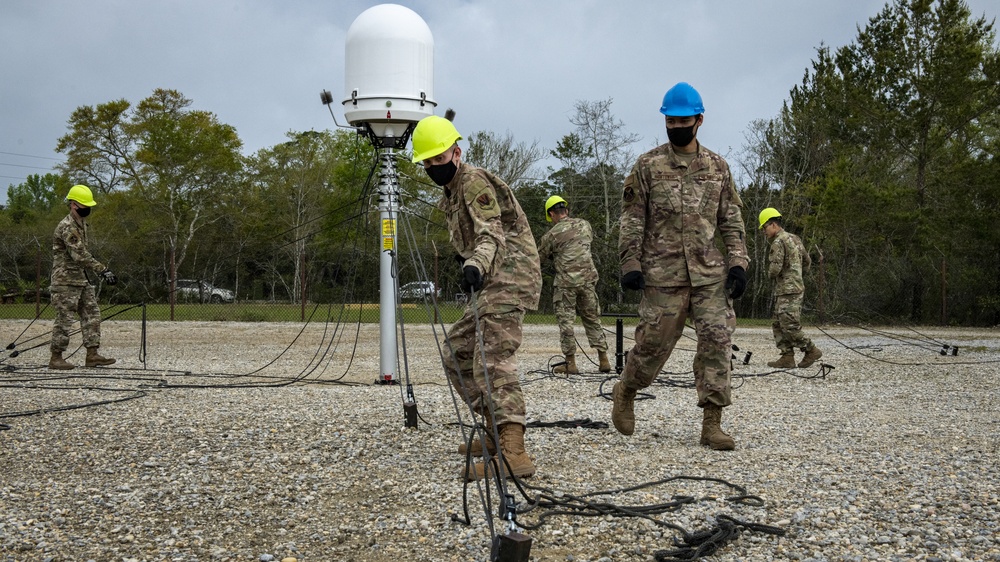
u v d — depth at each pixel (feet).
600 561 11.09
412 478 15.25
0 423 20.63
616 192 129.29
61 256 35.35
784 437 19.65
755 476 15.53
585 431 20.22
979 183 81.82
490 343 15.16
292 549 11.66
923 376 34.35
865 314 83.71
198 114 143.23
